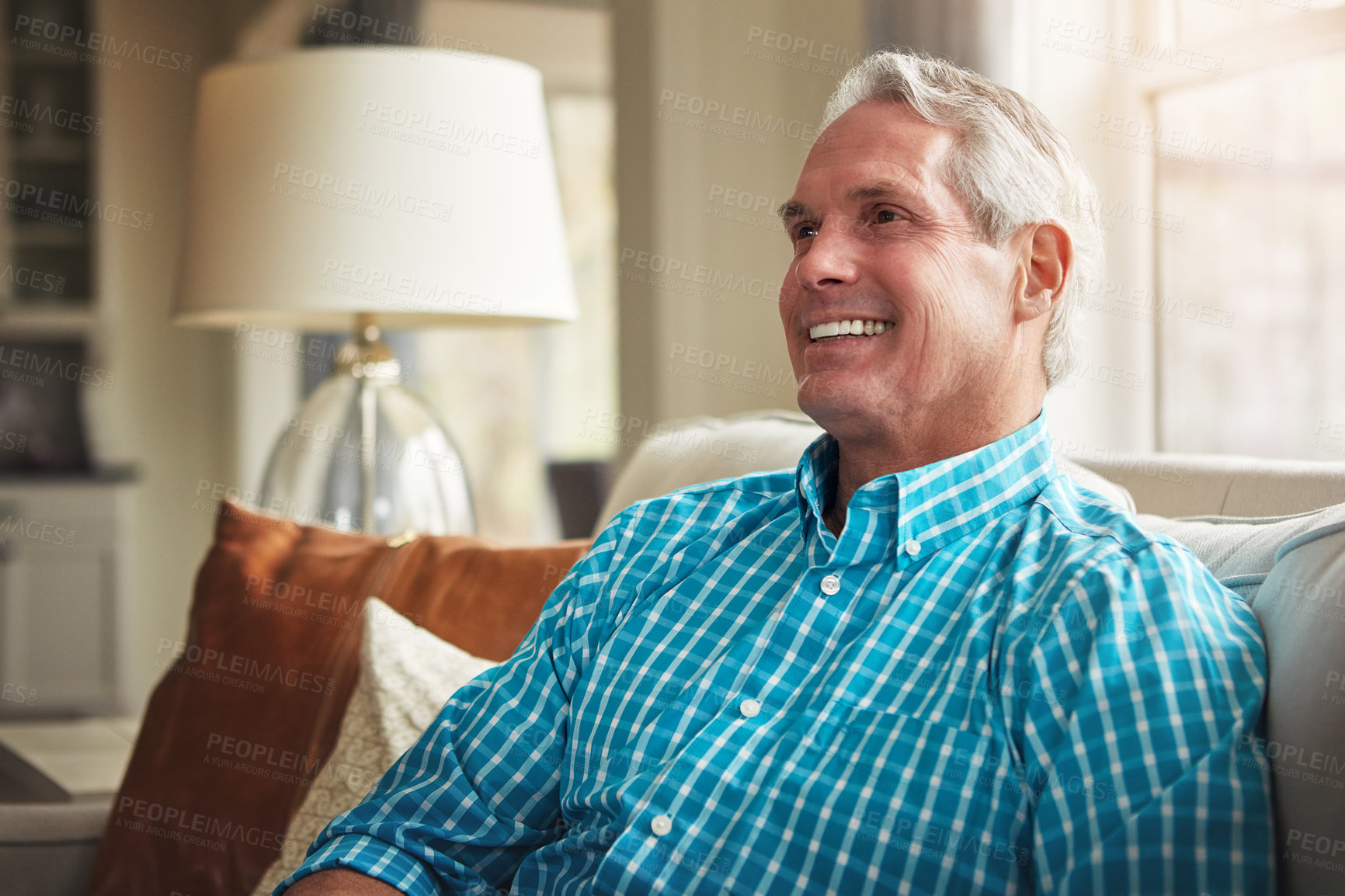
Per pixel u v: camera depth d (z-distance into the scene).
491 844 1.11
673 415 3.06
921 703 0.95
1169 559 0.93
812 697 1.00
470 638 1.48
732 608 1.11
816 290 1.10
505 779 1.13
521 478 6.38
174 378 5.07
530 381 6.38
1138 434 2.10
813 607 1.05
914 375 1.07
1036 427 1.11
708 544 1.19
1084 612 0.92
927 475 1.06
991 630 0.96
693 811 0.97
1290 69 1.84
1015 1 1.97
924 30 2.04
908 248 1.07
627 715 1.08
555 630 1.20
